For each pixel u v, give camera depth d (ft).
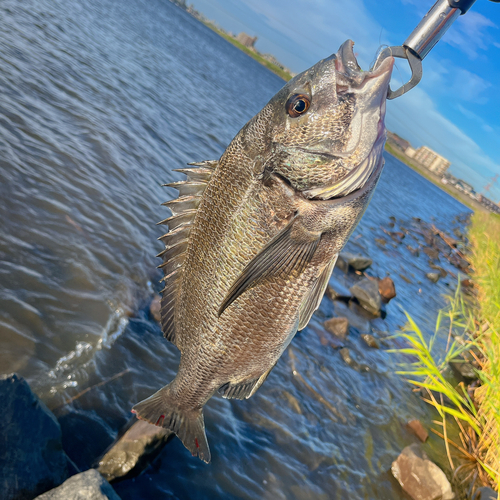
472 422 3.07
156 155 6.24
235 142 1.47
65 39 9.19
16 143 4.09
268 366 1.58
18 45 6.84
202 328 1.58
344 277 5.95
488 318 5.37
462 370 4.86
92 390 2.31
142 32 19.79
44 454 1.83
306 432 2.91
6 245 2.83
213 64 29.50
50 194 3.63
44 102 5.41
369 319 5.15
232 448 2.53
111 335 2.65
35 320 2.45
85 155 4.71
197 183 1.54
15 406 1.77
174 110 10.06
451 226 23.07
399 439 3.31
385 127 1.32
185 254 1.59
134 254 3.50
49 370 2.27
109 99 7.32
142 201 4.53
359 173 1.34
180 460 2.31
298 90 1.37
